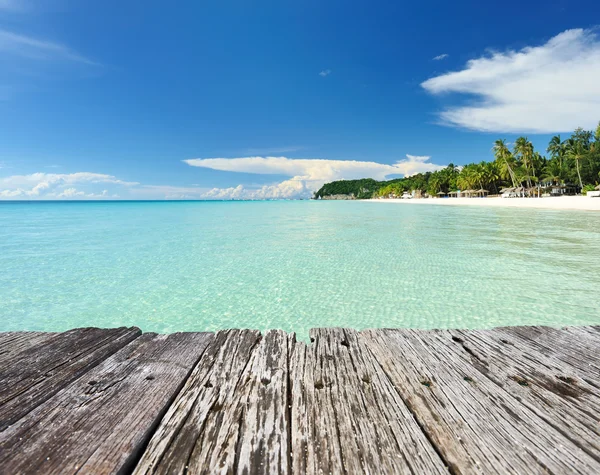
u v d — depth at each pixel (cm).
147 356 248
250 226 2409
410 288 802
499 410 187
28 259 1187
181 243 1545
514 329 306
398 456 153
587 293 736
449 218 2773
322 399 197
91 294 798
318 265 1052
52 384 207
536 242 1385
